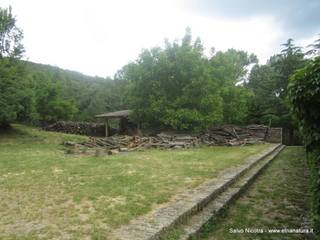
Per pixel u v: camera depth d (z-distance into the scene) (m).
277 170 10.02
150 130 21.59
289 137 28.48
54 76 51.53
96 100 44.03
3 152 12.94
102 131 26.17
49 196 5.61
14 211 4.72
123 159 10.89
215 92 20.62
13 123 25.80
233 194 6.17
